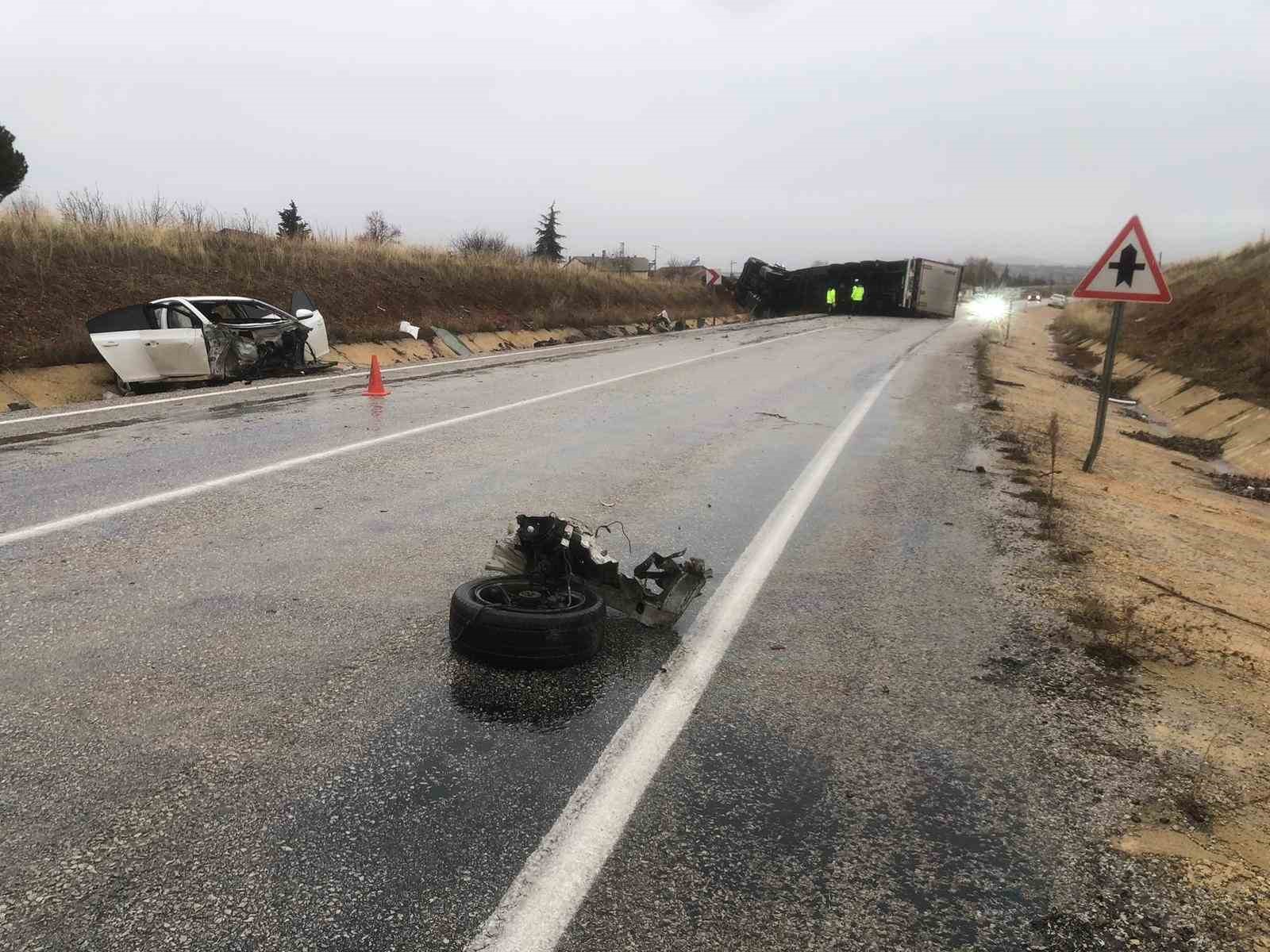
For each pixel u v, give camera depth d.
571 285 32.25
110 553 4.63
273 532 5.15
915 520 6.32
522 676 3.46
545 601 3.73
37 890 2.10
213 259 19.00
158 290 16.28
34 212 16.78
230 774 2.65
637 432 9.36
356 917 2.07
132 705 3.04
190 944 1.96
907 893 2.29
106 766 2.65
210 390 11.59
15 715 2.93
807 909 2.21
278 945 1.97
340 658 3.52
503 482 6.75
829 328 32.78
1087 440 11.96
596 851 2.38
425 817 2.49
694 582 4.03
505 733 3.01
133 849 2.28
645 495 6.57
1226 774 3.01
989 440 10.16
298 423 9.01
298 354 13.74
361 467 7.01
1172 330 24.27
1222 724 3.40
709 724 3.16
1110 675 3.79
